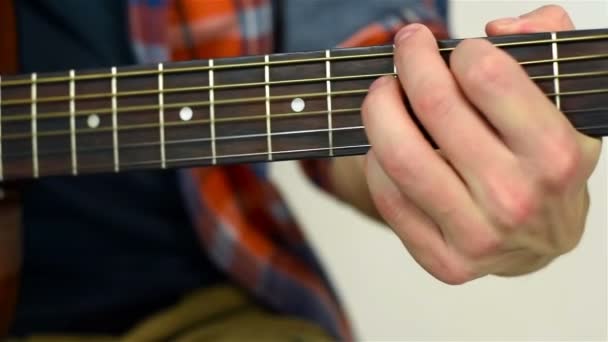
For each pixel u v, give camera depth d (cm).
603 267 98
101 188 74
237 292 75
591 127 57
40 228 74
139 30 74
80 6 74
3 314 71
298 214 101
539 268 60
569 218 55
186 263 75
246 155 60
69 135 63
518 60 57
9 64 70
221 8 76
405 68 55
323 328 76
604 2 92
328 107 59
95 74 62
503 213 54
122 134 62
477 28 94
